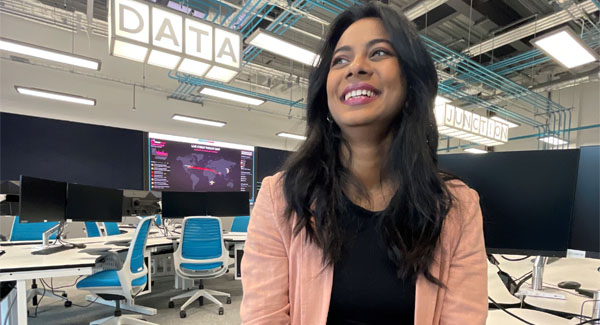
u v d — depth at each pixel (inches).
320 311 20.9
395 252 20.3
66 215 88.7
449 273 21.1
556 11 157.6
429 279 20.1
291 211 22.7
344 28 24.8
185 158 233.3
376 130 22.9
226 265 112.0
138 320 87.0
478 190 40.4
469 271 20.8
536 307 37.5
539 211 38.0
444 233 21.2
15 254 77.2
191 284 132.7
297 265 22.0
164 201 127.6
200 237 108.0
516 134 301.4
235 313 106.3
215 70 104.5
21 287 62.7
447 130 174.4
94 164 200.7
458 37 199.9
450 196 21.8
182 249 107.2
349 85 22.1
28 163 181.0
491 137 204.4
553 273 54.8
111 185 205.0
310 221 22.0
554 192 37.5
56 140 189.6
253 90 264.4
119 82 209.9
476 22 183.0
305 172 23.5
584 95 259.9
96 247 91.0
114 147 207.3
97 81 204.2
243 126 266.4
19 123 179.0
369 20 23.3
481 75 190.2
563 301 39.4
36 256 74.3
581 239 37.1
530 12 171.9
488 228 39.4
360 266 21.0
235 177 255.6
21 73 181.2
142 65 219.1
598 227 36.3
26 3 159.2
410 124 22.6
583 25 151.6
